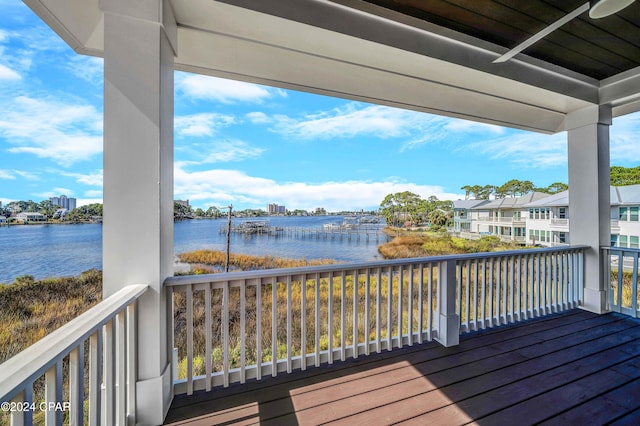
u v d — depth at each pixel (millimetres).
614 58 2717
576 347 2418
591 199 3348
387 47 2064
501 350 2359
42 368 698
